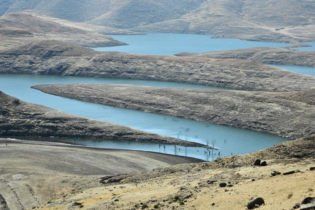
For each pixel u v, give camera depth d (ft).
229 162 282.97
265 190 185.78
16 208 285.23
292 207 152.87
